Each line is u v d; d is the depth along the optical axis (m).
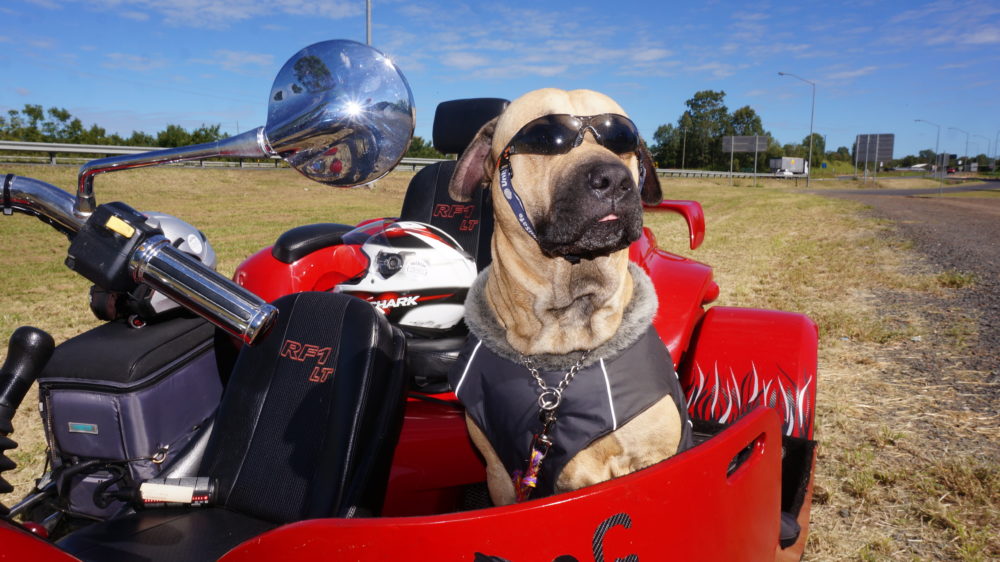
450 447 2.52
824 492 3.29
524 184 2.08
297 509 1.96
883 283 8.62
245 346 2.26
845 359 5.40
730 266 10.23
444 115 4.20
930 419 4.16
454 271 2.94
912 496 3.28
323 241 3.36
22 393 1.30
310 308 2.21
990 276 9.09
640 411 1.96
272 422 2.10
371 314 2.13
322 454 1.97
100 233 1.07
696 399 3.03
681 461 1.57
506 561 1.36
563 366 2.02
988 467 3.45
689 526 1.60
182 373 2.64
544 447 2.01
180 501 2.02
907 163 152.00
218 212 17.22
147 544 1.83
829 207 24.91
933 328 6.28
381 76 1.18
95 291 2.56
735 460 2.01
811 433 2.92
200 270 1.07
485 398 2.16
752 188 45.53
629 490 1.48
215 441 2.15
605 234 1.90
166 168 24.47
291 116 1.14
